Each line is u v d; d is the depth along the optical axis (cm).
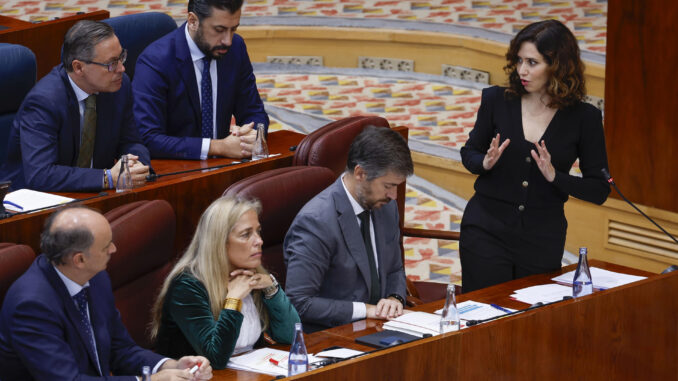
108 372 1023
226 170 1378
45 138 1284
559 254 1347
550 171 1262
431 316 1172
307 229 1194
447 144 2417
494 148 1268
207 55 1489
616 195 1936
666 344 1293
